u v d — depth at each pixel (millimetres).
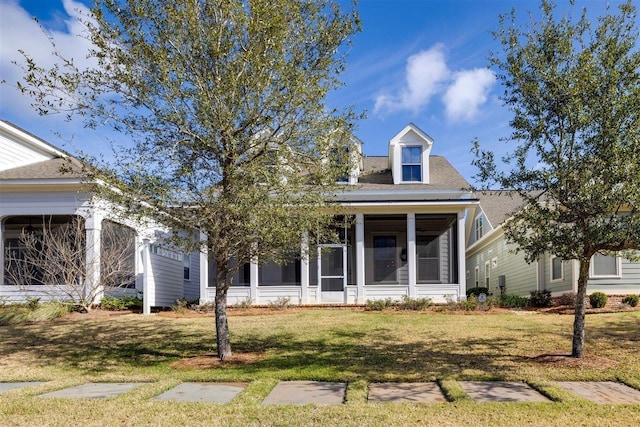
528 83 8562
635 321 12406
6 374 8766
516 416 5805
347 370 8461
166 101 8859
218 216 8969
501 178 8711
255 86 8656
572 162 8055
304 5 9039
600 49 8281
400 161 18953
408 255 17266
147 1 8477
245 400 6680
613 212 8031
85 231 15672
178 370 8852
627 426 5488
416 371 8336
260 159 9023
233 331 12188
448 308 15688
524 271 19641
